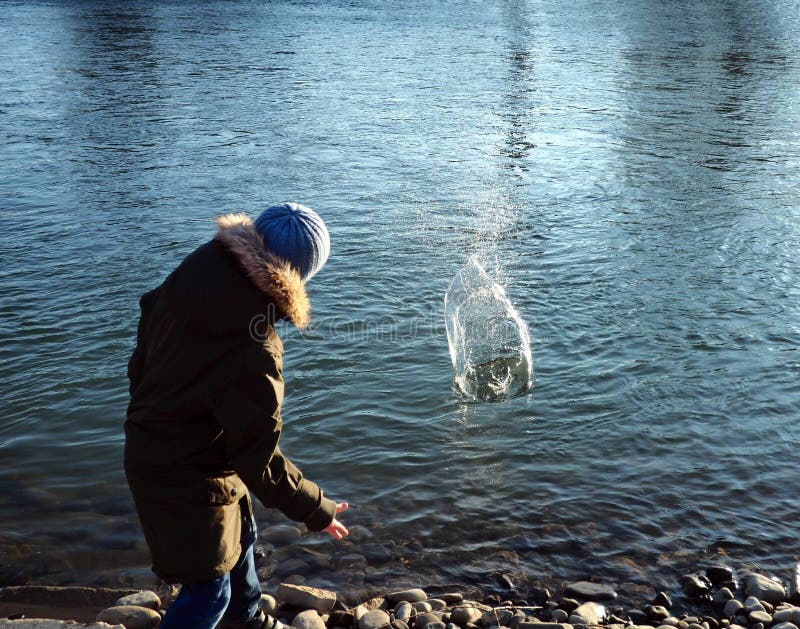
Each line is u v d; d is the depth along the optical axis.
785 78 23.31
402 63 26.19
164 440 2.66
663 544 4.70
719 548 4.66
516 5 48.47
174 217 11.10
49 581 4.26
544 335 7.55
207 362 2.56
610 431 5.96
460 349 7.24
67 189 12.26
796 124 17.39
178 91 20.39
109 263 9.30
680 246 10.05
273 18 38.81
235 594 3.15
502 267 9.32
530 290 8.62
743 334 7.58
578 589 4.27
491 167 14.05
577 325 7.76
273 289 2.54
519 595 4.26
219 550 2.74
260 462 2.59
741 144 15.66
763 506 5.08
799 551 4.64
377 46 30.23
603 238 10.38
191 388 2.58
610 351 7.24
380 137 16.17
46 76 21.89
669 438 5.87
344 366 6.92
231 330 2.55
